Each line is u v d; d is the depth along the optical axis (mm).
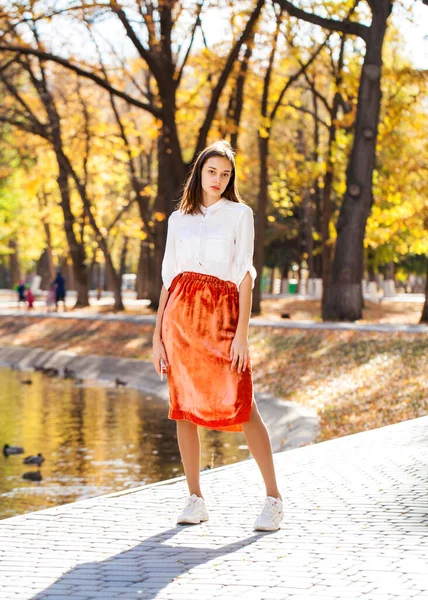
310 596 4223
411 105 28297
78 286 48906
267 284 88562
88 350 31391
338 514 5941
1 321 41375
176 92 33000
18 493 11961
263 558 4898
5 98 43375
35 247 68562
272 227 62750
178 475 12977
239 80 33156
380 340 20797
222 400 5465
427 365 17422
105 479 12789
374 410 15367
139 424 17719
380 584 4379
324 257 35969
